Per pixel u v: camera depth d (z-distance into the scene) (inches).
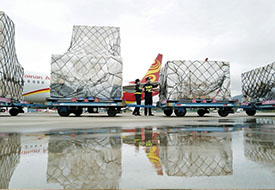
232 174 36.0
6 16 331.3
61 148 61.3
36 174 35.5
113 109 369.7
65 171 37.4
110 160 46.2
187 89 374.6
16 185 30.0
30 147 62.4
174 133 101.3
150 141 75.3
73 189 28.4
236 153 54.6
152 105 419.2
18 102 394.0
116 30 424.8
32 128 127.0
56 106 347.6
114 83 364.5
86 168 39.3
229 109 384.2
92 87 359.3
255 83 457.1
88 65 359.9
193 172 37.1
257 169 39.4
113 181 31.8
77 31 409.4
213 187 29.5
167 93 375.6
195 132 105.8
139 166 40.9
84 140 77.5
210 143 71.0
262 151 57.2
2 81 324.8
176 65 378.9
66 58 355.3
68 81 352.2
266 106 409.4
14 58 379.6
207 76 378.9
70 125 151.6
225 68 387.5
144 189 28.4
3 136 89.6
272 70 406.6
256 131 111.2
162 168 39.5
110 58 367.9
